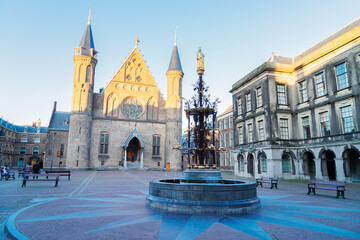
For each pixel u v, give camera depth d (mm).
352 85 20828
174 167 46438
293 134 26828
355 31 20750
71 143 41906
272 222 7066
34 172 20422
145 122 48500
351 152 21797
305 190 16250
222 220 7266
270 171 25406
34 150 66562
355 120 20359
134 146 47812
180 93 50469
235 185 8633
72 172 36469
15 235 5711
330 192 15062
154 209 8820
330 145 22328
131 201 10641
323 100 23781
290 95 27703
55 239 5477
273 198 12023
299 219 7441
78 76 44188
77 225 6648
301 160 25891
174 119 48500
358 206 9812
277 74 27641
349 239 5574
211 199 8359
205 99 12062
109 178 25219
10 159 62719
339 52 22297
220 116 48031
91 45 46906
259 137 28375
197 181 10672
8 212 8555
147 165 46969
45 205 9641
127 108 48219
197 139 11844
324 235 5863
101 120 45719
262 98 27891
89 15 48844
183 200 8438
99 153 44406
